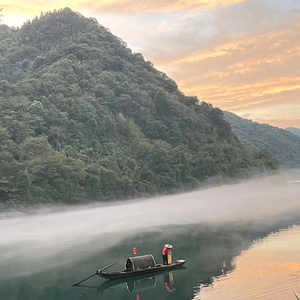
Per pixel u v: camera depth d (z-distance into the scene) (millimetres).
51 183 88438
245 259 29734
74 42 183500
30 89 128125
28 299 23469
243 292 22312
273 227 45094
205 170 138625
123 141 137250
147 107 161750
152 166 123375
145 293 23359
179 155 133125
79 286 25469
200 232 44312
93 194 94750
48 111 118500
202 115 181125
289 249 32500
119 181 102500
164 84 193625
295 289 22375
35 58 188625
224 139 184375
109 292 24062
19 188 81250
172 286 24266
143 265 27047
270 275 25281
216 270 27141
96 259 32719
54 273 28906
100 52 180125
